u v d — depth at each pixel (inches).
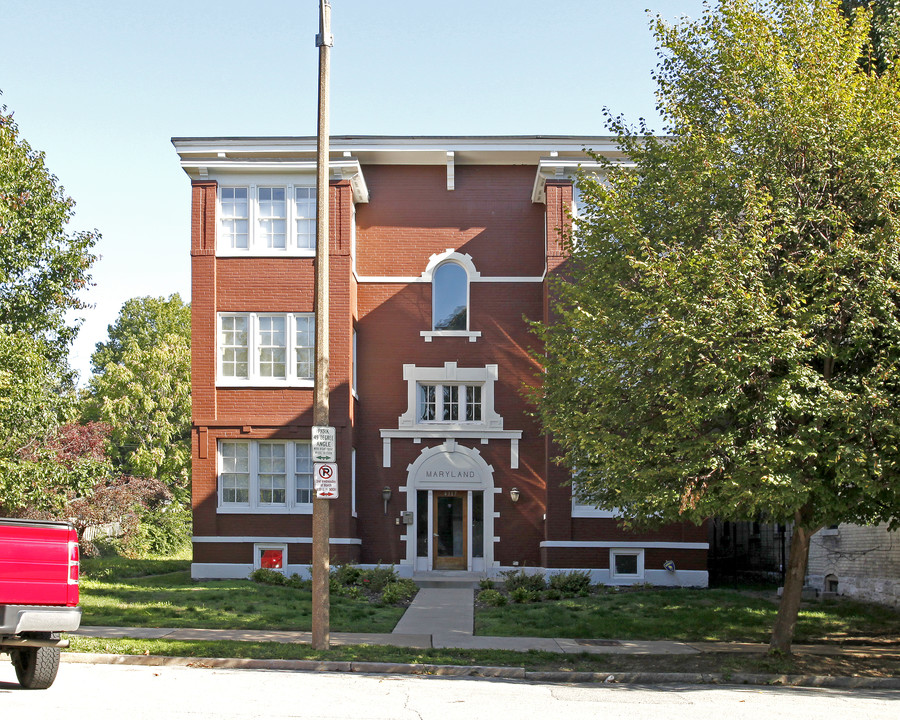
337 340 1012.5
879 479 506.0
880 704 444.1
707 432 557.3
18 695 389.4
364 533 1054.4
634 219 608.4
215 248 1022.4
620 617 754.8
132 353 1769.2
